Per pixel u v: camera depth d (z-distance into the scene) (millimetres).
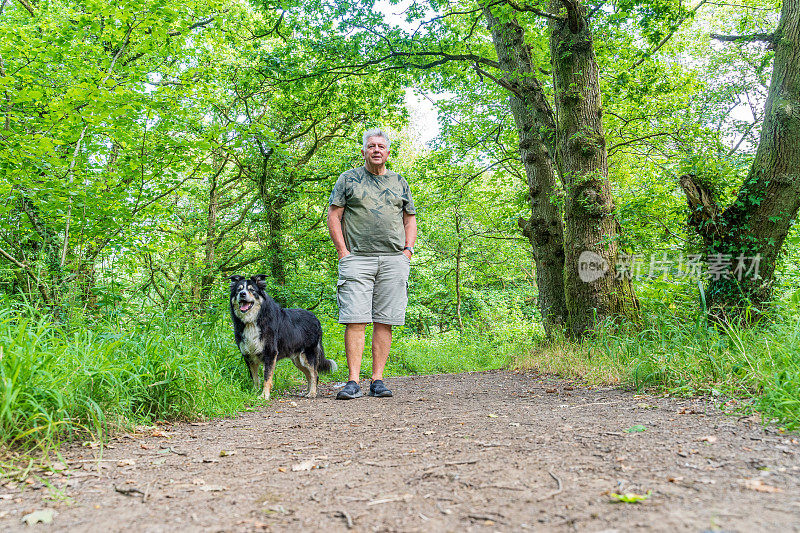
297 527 1559
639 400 3605
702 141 8719
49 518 1680
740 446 2180
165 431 3252
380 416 3637
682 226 7266
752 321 5723
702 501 1552
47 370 2803
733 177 6797
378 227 4805
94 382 3074
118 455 2566
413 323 23547
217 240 14414
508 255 20828
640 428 2629
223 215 15266
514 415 3348
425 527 1504
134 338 4000
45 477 2164
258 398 4656
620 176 11992
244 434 3148
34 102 6242
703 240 6602
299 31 10562
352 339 4891
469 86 12312
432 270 21734
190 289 10297
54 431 2670
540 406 3719
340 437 2932
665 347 4402
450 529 1476
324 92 11602
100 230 6816
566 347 7180
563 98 7453
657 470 1906
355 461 2340
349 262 4805
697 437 2373
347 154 14562
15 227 6738
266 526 1571
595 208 7152
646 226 7766
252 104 13398
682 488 1688
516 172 13297
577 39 7336
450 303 23562
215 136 7656
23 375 2621
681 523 1386
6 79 5629
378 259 4848
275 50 10617
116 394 3160
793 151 5992
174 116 7605
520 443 2490
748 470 1851
